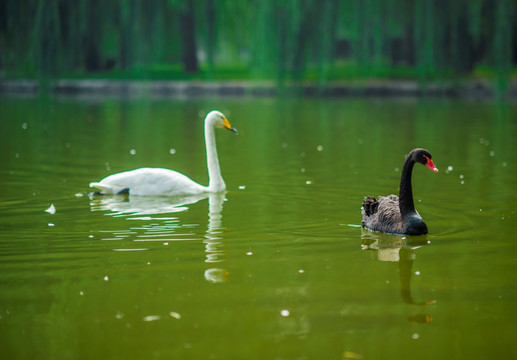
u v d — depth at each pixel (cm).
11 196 1359
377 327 688
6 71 4600
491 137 2341
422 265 886
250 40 3828
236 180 1559
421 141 2264
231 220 1147
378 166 1750
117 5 4181
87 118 3048
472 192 1381
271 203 1295
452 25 3828
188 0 4328
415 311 728
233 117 3127
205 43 4422
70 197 1356
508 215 1165
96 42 4719
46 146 2141
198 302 754
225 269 870
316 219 1153
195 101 4059
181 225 1109
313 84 4462
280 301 756
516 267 873
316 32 3669
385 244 988
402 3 4103
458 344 649
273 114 3266
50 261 906
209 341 655
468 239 1012
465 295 775
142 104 3844
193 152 2038
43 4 3619
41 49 3675
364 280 827
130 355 627
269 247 975
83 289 797
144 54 3838
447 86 4322
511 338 660
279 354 628
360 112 3356
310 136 2423
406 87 4347
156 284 812
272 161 1848
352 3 3638
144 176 1381
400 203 1052
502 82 3741
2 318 712
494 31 3778
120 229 1080
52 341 656
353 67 4850
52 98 4238
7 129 2597
